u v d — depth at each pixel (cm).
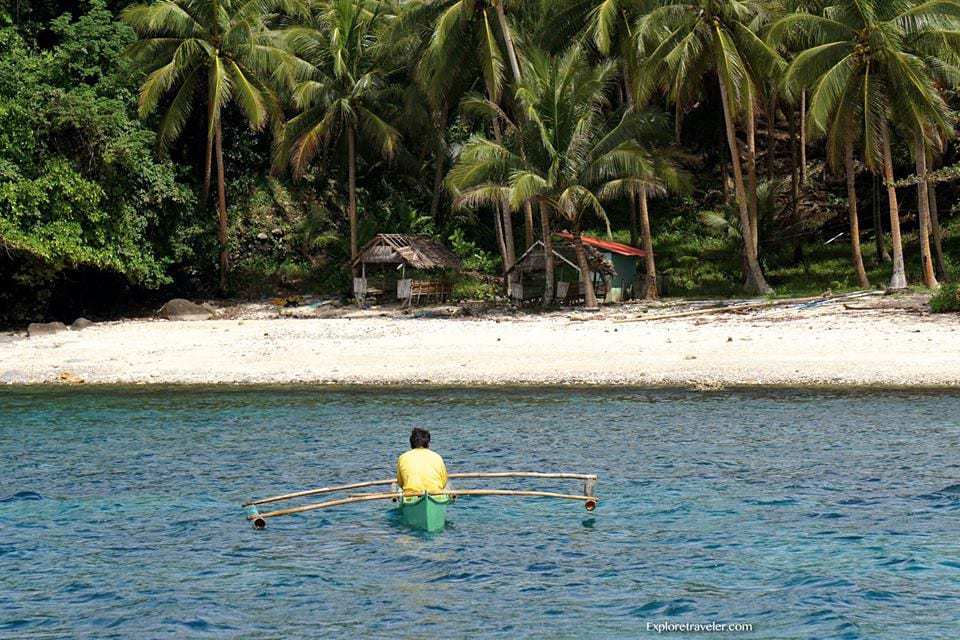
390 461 4156
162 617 2502
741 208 9650
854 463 3900
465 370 6406
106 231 9750
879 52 8294
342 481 3838
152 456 4328
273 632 2405
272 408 5444
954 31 8081
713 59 9375
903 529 3061
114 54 10088
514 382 6053
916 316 7388
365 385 6128
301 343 7581
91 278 10656
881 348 6438
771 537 3022
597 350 6831
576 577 2730
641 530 3131
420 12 9988
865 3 8256
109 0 11625
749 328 7362
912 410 4912
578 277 9869
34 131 9481
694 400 5347
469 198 8850
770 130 11519
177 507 3500
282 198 12188
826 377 5797
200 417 5225
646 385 5834
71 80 10069
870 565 2756
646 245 10050
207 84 11425
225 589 2686
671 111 12669
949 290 7462
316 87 10412
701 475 3791
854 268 10594
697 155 13150
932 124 8875
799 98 11400
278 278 11494
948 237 11188
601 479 3775
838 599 2523
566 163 8831
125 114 10056
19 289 10044
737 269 10994
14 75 9419
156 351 7456
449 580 2728
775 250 11375
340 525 3256
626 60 10144
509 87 10456
